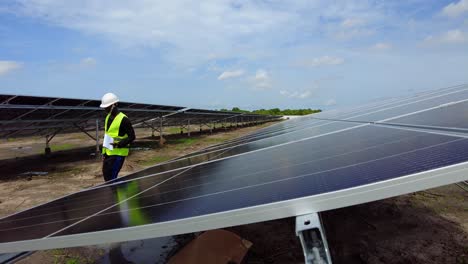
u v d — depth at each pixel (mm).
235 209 1832
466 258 3912
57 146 25812
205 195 2479
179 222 1926
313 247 1699
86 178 11594
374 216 5363
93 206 3154
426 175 1524
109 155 6547
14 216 3502
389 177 1610
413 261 3969
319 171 2195
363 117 5660
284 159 3090
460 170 1481
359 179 1747
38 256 4836
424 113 4004
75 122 16594
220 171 3426
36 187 10289
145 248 4934
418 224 4949
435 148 1936
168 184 3486
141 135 35750
